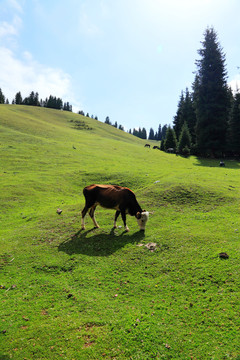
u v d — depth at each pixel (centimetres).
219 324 531
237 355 452
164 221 1218
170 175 2406
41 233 1113
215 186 1727
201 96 4647
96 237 1041
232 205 1388
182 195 1575
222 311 568
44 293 677
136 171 2625
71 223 1230
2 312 602
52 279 746
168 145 5547
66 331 530
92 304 617
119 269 791
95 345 493
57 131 5703
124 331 523
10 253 929
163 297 640
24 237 1077
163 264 802
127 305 613
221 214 1259
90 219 1288
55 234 1098
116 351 477
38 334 527
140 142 8950
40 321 566
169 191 1641
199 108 4653
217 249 862
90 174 2472
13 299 654
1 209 1579
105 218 1292
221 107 4419
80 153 3719
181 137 5041
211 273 721
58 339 511
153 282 709
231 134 4522
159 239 983
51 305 624
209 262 782
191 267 766
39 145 3866
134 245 949
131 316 567
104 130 9156
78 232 1109
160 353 469
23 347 497
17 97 12962
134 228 1139
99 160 3372
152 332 518
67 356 471
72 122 9212
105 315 575
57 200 1828
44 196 1886
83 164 3028
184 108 6122
